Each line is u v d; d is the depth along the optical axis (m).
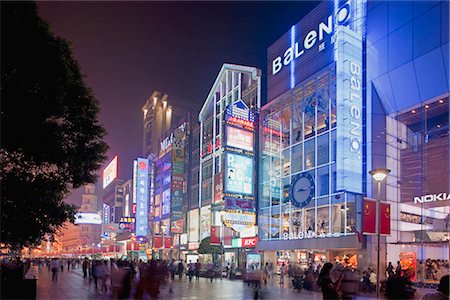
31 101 13.64
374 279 27.38
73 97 16.08
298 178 43.72
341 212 38.47
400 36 36.41
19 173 15.13
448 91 33.16
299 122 45.62
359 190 37.28
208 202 70.25
